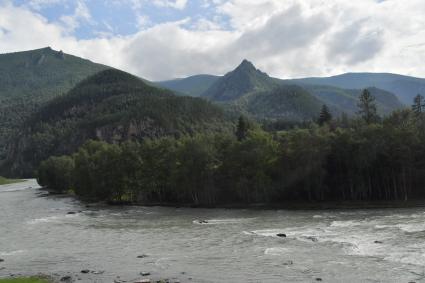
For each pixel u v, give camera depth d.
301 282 41.56
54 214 110.94
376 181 121.50
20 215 109.50
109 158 144.88
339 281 41.25
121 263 53.38
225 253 56.53
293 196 122.62
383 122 137.38
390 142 114.62
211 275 45.78
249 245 61.12
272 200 122.75
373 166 118.69
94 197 158.12
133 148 146.25
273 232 71.31
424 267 44.38
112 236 74.50
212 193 128.38
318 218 87.06
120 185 141.75
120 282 44.06
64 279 45.75
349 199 119.75
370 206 103.25
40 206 134.38
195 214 104.31
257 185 120.19
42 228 85.44
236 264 50.09
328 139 121.69
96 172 147.75
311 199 121.69
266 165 122.06
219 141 139.00
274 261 50.50
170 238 70.38
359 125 141.00
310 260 50.06
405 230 65.75
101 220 96.56
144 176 139.00
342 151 119.69
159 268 49.84
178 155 131.38
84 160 162.62
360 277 42.12
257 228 77.00
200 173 126.81
